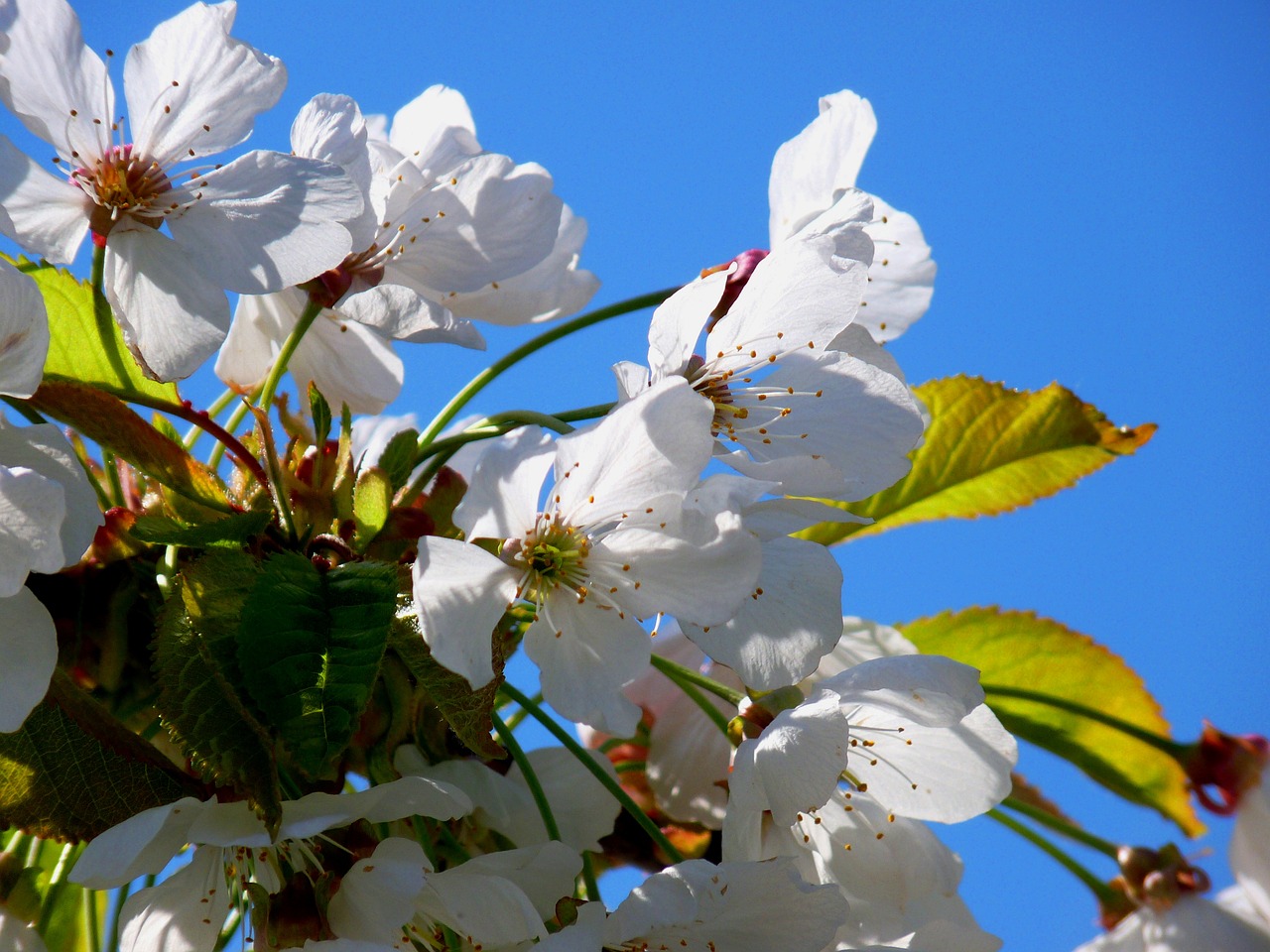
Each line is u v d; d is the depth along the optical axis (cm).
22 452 40
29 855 43
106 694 42
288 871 41
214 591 40
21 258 43
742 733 43
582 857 44
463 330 43
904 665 43
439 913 41
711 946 42
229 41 43
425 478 43
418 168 44
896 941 43
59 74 42
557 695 41
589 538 42
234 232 42
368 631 40
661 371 43
